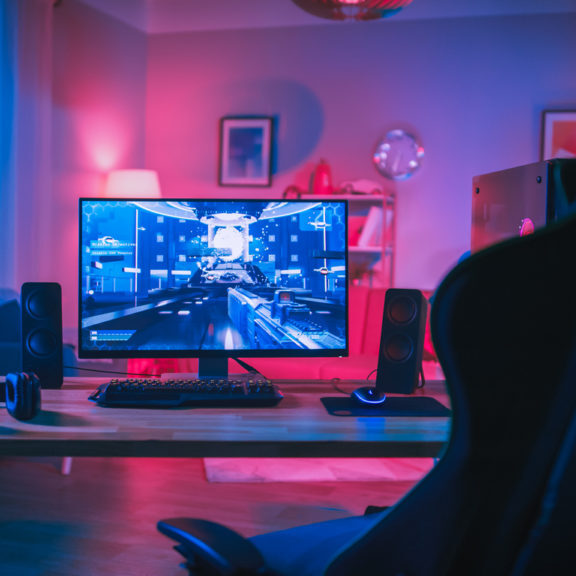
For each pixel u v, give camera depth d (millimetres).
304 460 3260
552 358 654
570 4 4930
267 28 5293
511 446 687
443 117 5113
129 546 2334
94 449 1193
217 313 1625
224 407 1491
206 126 5406
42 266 3957
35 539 2387
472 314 678
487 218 1691
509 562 715
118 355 1614
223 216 1625
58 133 4379
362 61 5184
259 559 857
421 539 753
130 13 5184
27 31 3816
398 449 1210
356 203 5184
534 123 5008
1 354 2865
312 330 1639
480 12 5031
